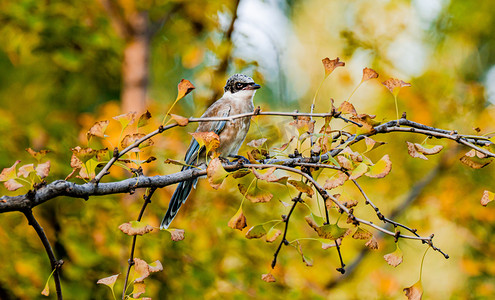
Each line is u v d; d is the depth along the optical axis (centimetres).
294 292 1066
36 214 1083
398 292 1183
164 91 1509
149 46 1327
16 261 1015
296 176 1093
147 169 1105
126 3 1238
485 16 1335
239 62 1204
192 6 1242
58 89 1420
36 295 1010
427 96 1262
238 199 1126
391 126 557
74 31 1262
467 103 1225
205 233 1092
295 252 1159
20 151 1112
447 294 1256
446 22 1363
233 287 1063
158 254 1040
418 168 1285
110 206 1078
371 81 1259
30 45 1262
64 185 466
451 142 1242
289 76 1611
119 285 1023
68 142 1154
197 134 477
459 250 1298
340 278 1259
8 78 1410
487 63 1402
